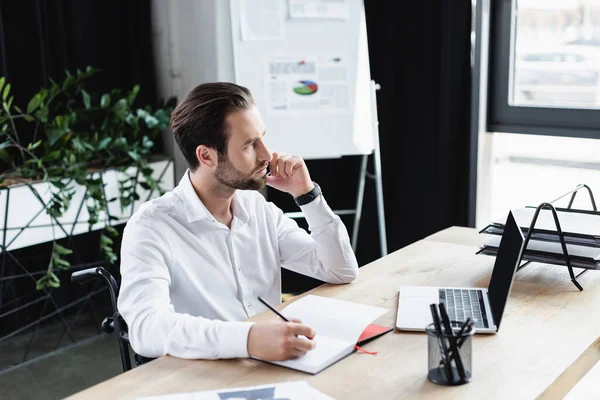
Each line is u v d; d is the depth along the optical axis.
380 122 3.72
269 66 3.34
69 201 3.24
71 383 2.96
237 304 1.82
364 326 1.57
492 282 1.77
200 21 3.66
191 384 1.33
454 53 3.45
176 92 3.88
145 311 1.54
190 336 1.44
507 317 1.64
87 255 3.80
